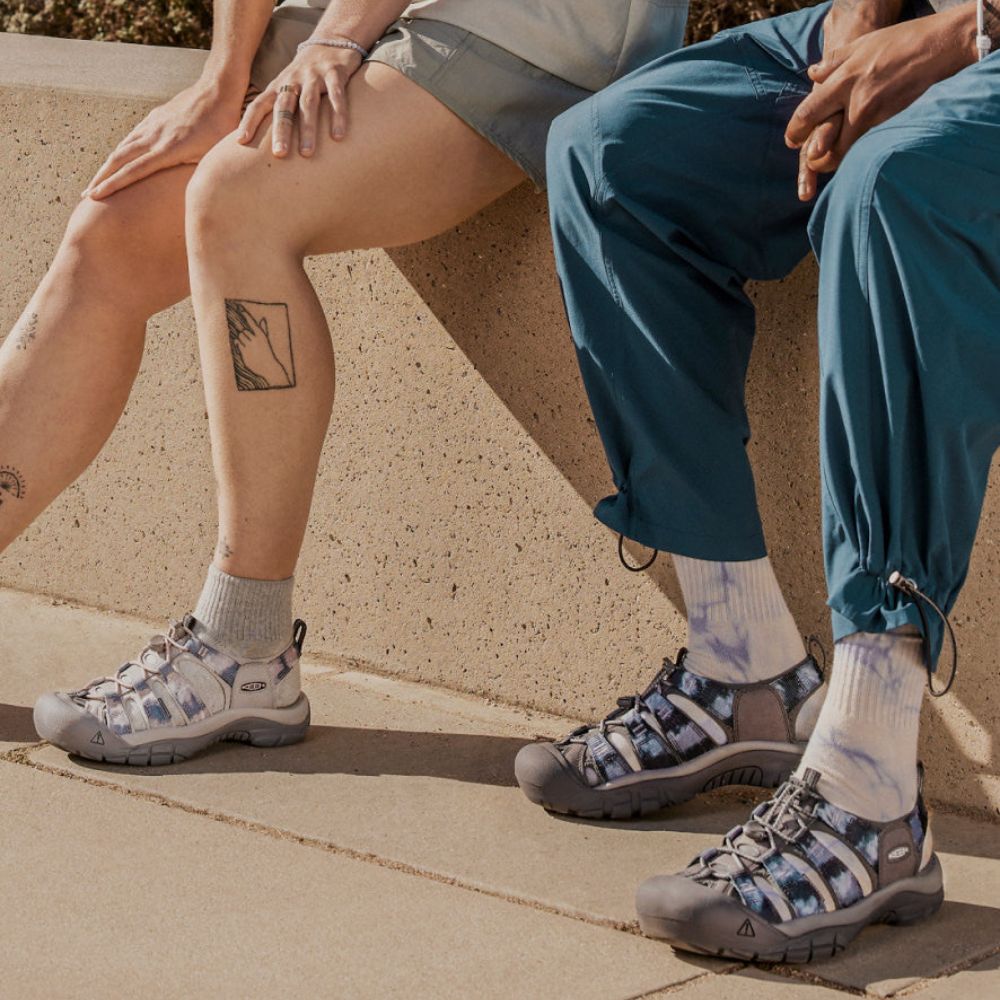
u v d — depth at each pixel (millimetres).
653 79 2035
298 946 1704
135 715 2270
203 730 2305
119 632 2926
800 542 2328
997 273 1652
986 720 2162
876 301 1616
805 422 2295
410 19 2262
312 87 2195
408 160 2223
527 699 2596
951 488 1673
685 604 2260
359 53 2248
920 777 1819
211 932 1730
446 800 2168
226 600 2312
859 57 1852
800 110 1882
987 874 1975
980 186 1613
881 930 1796
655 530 2033
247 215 2164
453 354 2594
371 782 2234
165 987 1599
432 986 1622
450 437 2619
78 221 2350
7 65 3041
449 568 2654
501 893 1871
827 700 1776
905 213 1603
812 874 1719
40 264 3021
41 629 2924
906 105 1824
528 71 2260
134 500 2996
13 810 2074
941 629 1712
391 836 2033
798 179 2006
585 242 2012
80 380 2348
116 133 2887
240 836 2016
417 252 2602
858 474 1643
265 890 1850
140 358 2420
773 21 2166
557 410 2494
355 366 2703
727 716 2117
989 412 1648
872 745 1745
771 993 1638
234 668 2324
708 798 2209
